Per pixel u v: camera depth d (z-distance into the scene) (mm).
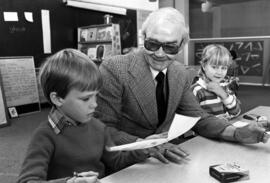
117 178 878
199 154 1054
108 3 5668
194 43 7176
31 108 4520
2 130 3596
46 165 851
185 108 1301
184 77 1271
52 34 4820
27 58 4473
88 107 865
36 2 4539
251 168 928
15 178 2230
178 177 877
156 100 1200
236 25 6738
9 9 4230
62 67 829
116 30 4957
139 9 6387
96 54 4973
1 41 4188
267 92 5707
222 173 839
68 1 4922
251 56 6539
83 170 929
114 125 1192
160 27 1068
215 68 1778
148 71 1182
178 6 7062
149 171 924
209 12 7047
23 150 2842
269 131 1190
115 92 1168
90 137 958
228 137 1176
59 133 896
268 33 6359
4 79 4188
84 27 5156
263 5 6320
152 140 900
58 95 840
